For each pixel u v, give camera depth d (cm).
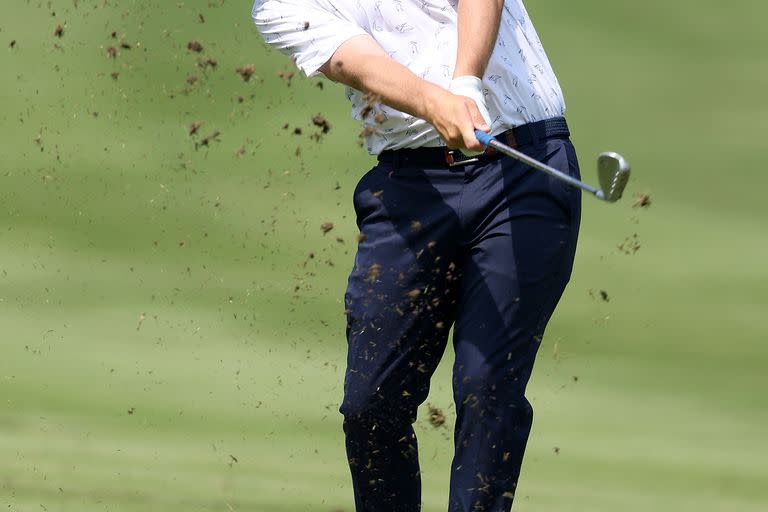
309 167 5047
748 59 7006
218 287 3881
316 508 1897
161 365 3136
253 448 2395
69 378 2986
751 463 2523
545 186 1260
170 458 2264
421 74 1303
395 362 1309
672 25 7425
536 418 2928
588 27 7369
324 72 1313
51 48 5881
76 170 4928
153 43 5750
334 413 2766
